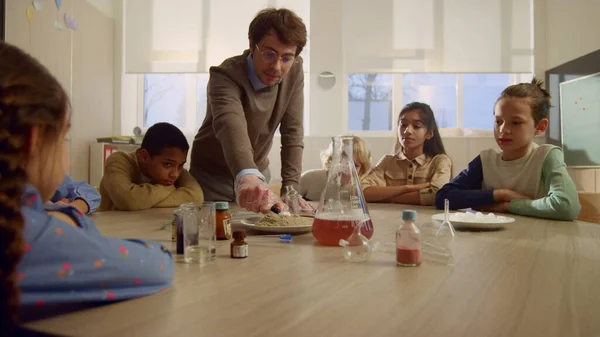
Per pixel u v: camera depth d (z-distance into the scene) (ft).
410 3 11.25
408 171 7.06
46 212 1.53
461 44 11.19
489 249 2.63
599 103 9.10
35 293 1.38
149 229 3.38
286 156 5.76
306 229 3.12
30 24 8.63
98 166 10.73
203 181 5.90
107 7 11.81
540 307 1.51
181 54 11.75
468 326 1.32
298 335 1.26
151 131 5.49
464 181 5.55
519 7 11.12
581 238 3.06
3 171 1.28
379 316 1.42
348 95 11.94
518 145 5.24
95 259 1.50
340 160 2.92
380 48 11.35
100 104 11.41
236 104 4.74
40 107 1.40
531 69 11.22
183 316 1.44
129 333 1.29
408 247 2.20
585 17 9.67
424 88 11.90
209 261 2.32
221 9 11.68
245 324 1.36
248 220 3.55
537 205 4.40
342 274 2.03
